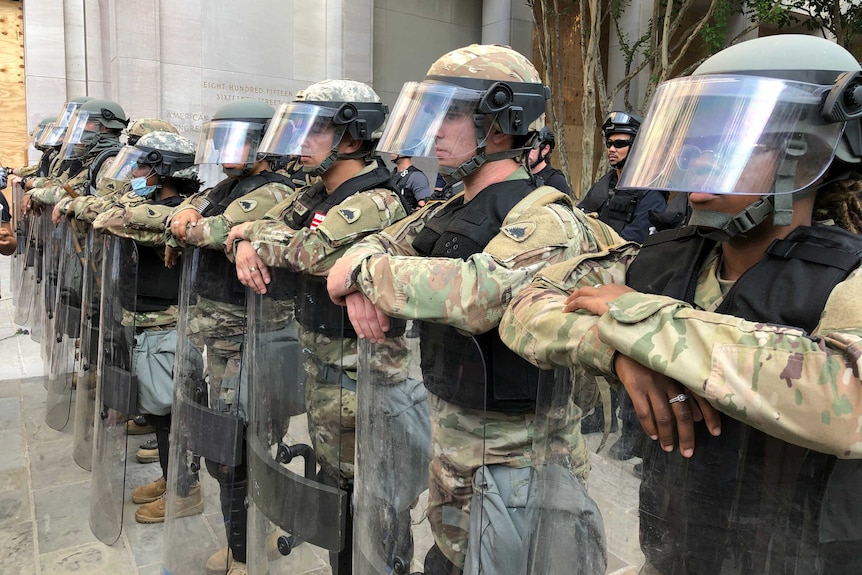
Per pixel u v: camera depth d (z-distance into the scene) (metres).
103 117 4.80
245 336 2.10
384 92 8.70
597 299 0.96
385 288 1.38
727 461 0.84
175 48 7.51
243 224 2.04
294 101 2.12
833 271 0.84
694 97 0.92
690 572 0.88
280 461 1.92
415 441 1.50
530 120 1.51
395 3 8.63
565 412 1.05
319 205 2.10
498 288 1.29
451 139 1.51
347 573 1.87
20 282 6.19
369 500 1.56
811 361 0.74
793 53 0.89
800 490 0.81
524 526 1.36
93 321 3.26
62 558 2.69
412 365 1.48
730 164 0.87
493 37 8.94
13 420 4.13
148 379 2.72
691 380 0.79
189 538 2.27
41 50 8.49
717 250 1.03
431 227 1.62
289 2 8.15
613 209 3.76
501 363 1.35
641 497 0.93
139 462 3.50
